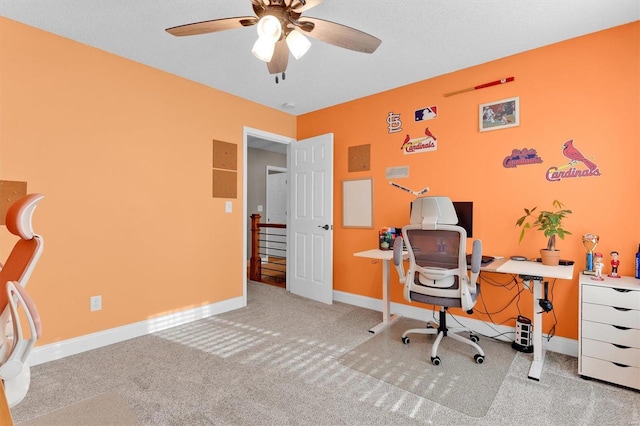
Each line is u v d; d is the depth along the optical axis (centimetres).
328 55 263
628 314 189
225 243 345
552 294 247
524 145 259
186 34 172
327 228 379
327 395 187
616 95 222
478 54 262
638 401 180
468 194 288
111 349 247
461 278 222
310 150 402
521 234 248
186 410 171
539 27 222
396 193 336
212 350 247
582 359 204
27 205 109
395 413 170
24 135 217
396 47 250
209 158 331
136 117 275
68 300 236
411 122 324
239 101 360
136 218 274
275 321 314
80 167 242
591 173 231
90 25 220
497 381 203
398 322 312
